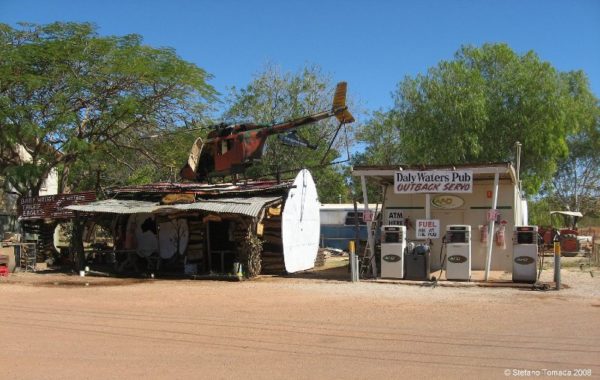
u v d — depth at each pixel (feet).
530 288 49.88
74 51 90.12
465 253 54.44
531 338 29.19
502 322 33.68
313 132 134.82
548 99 108.78
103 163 108.88
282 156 132.05
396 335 30.09
